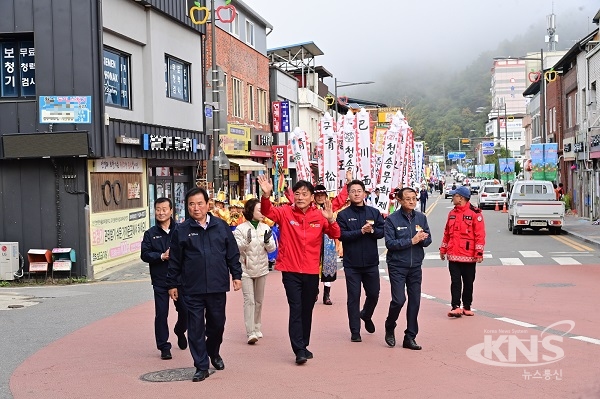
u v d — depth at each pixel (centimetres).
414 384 763
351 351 935
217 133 2198
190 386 777
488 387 745
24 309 1384
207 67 2991
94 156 1853
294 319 870
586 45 4162
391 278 952
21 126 1848
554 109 5316
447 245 1184
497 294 1434
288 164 3912
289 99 4703
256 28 3891
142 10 2216
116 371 859
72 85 1844
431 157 14075
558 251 2334
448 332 1049
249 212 1016
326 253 1302
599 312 1192
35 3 1842
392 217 962
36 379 827
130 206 2169
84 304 1430
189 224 816
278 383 781
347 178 1603
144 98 2242
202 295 807
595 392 718
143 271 1980
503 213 4975
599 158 3634
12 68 1883
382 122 6531
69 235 1880
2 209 1888
